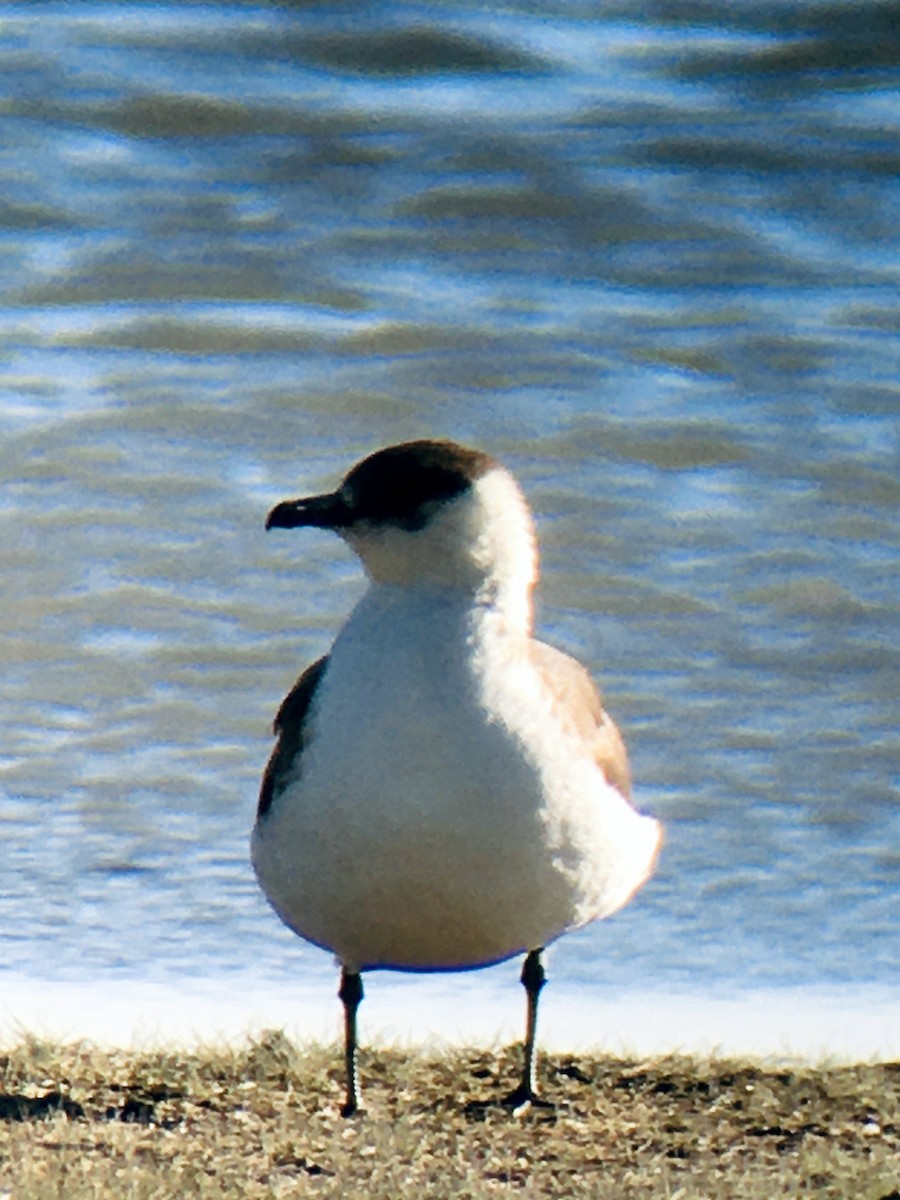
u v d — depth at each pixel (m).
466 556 8.99
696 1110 9.54
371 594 9.14
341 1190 8.34
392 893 8.92
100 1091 9.55
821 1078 9.87
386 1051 10.23
